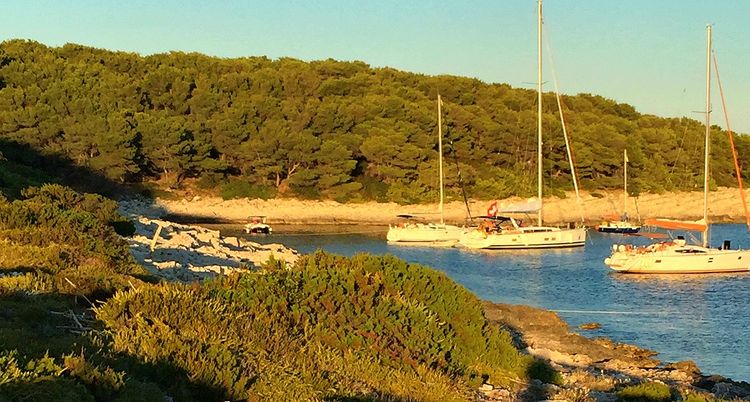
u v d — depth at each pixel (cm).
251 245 4397
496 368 1445
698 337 2547
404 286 1520
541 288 3753
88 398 729
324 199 8231
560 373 1603
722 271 4278
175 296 1112
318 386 1007
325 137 8469
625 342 2448
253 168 8300
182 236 3822
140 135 7825
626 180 8481
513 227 6112
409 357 1254
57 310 1133
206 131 8219
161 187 8044
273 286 1317
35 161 7219
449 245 5988
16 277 1298
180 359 917
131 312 1064
